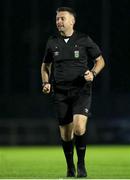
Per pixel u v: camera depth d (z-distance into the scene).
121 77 83.12
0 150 56.34
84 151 23.41
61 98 23.53
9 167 32.91
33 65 83.88
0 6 92.62
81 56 23.39
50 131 68.62
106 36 81.00
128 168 31.84
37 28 84.06
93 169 31.05
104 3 81.38
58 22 23.38
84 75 22.81
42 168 32.06
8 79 86.88
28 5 91.25
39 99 83.69
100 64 23.67
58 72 23.47
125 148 58.75
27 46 91.31
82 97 23.23
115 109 79.38
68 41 23.42
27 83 91.50
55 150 55.41
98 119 78.88
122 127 69.19
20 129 69.12
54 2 85.56
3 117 84.00
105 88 80.81
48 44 23.64
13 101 84.19
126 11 83.81
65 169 31.27
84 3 84.06
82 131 23.16
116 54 83.50
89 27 84.00
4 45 86.94
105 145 67.56
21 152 51.53
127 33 83.69
